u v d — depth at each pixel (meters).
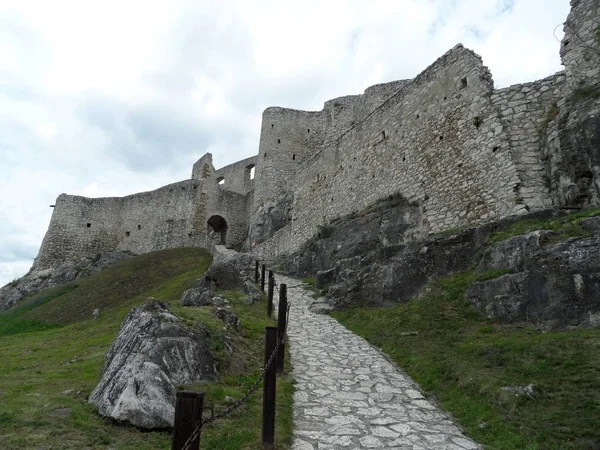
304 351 9.78
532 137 12.71
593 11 12.14
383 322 11.27
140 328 7.39
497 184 12.99
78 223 41.16
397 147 18.73
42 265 39.00
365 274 13.98
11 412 5.52
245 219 40.12
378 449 5.69
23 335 16.77
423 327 10.14
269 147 37.09
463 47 15.69
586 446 5.19
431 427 6.37
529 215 11.26
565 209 10.76
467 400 6.88
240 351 8.65
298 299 15.19
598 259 8.11
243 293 14.96
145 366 6.05
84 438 5.02
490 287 9.74
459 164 14.76
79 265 35.41
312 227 25.05
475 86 14.68
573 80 12.32
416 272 12.57
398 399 7.37
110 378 6.44
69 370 8.31
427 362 8.50
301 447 5.70
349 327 11.80
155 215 40.38
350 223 19.67
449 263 12.15
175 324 7.50
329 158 24.73
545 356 7.21
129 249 40.66
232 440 5.48
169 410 5.59
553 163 11.74
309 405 7.07
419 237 15.77
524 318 8.70
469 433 6.15
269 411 5.63
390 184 18.78
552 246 8.93
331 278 16.12
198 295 12.98
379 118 20.62
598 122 10.47
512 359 7.50
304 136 38.06
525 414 6.07
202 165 40.97
